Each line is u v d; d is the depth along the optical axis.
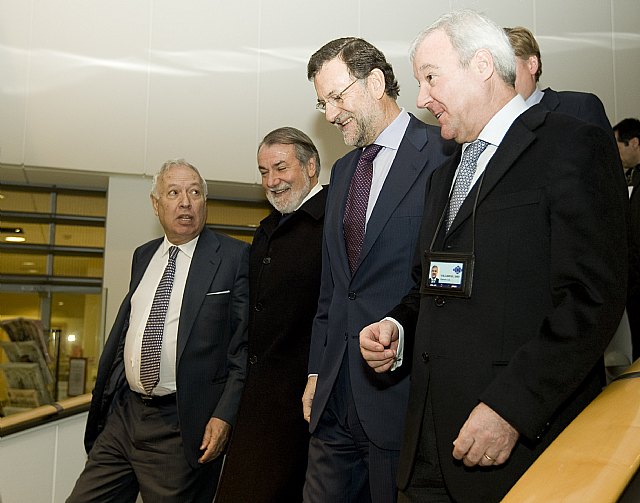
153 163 4.49
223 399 2.81
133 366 2.82
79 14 4.40
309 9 4.62
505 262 1.41
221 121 4.55
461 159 1.64
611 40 4.94
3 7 4.33
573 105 2.23
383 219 2.08
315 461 2.26
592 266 1.28
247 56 4.58
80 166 4.43
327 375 2.18
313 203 2.73
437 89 1.57
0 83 4.32
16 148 4.34
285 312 2.62
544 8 4.86
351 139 2.25
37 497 3.11
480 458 1.28
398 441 1.99
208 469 2.86
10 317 3.10
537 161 1.42
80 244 5.05
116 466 2.86
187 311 2.83
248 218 5.29
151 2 4.48
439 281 1.49
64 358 3.26
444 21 1.60
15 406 3.07
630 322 2.52
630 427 0.87
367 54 2.22
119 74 4.43
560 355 1.25
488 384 1.39
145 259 3.12
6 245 4.97
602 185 1.34
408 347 1.71
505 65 1.55
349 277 2.17
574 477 0.79
